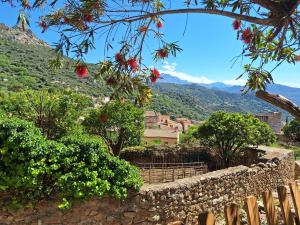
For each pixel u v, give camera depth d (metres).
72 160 7.17
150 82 3.79
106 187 7.28
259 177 12.10
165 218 8.27
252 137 21.52
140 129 22.39
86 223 7.32
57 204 7.14
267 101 3.08
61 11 3.29
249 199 2.64
